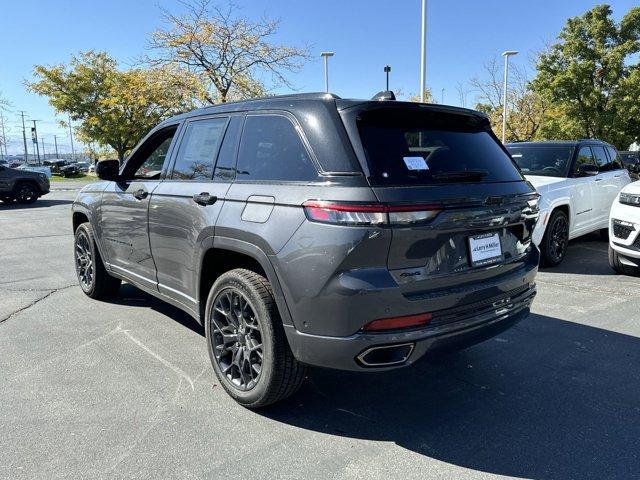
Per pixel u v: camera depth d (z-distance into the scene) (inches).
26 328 181.5
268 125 125.9
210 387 137.2
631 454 107.7
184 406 127.2
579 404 129.3
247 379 125.7
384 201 101.1
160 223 154.3
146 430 116.1
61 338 171.8
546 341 171.0
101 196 193.3
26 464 103.3
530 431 116.9
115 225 183.5
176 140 159.6
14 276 259.8
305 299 106.4
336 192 103.6
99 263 207.0
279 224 111.3
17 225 459.5
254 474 101.0
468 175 118.4
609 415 124.0
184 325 184.9
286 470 102.3
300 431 117.0
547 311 201.9
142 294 225.0
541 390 136.9
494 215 118.0
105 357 156.2
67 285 241.4
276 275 111.7
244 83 700.0
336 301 102.3
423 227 104.5
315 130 113.1
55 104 1273.4
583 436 114.7
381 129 113.9
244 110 135.0
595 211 312.7
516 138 1195.9
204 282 140.8
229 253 130.8
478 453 108.4
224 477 100.0
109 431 115.6
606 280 249.9
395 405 129.3
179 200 144.6
